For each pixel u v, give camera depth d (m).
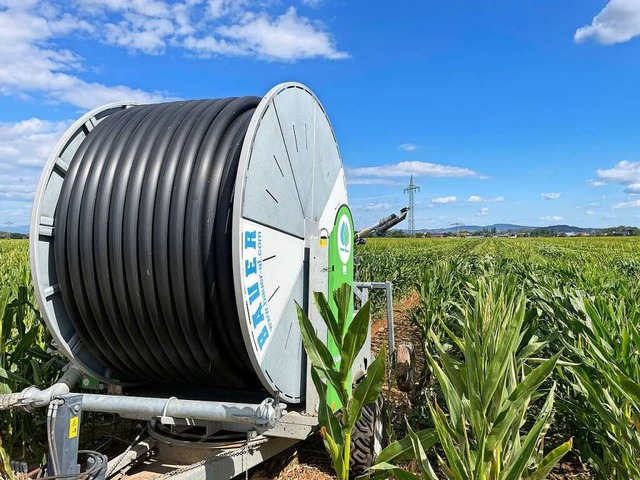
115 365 3.68
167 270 3.22
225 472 3.13
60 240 3.36
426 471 2.71
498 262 16.62
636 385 3.10
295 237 3.71
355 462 4.16
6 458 2.67
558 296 5.91
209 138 3.46
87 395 3.01
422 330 7.89
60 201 3.42
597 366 3.87
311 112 4.09
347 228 4.44
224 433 3.55
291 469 4.45
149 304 3.27
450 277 9.72
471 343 2.76
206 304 3.25
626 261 21.02
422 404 5.96
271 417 2.80
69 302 3.40
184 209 3.25
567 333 4.96
